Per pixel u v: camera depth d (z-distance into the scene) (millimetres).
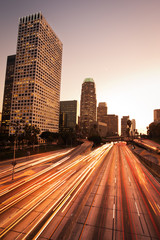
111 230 12680
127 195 20422
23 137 76250
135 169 36531
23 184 24562
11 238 11531
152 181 27234
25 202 17812
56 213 15289
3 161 44156
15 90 143750
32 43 144625
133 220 14289
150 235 12148
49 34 163750
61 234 12031
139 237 11859
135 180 27516
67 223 13547
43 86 152125
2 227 12961
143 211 16094
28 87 139250
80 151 74312
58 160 48312
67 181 26266
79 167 37969
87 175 30375
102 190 22094
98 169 35938
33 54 142500
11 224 13383
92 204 17500
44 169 35531
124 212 15789
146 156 58375
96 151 75375
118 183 25516
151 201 18672
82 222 13766
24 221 13828
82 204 17438
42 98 150125
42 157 53594
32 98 136375
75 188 22766
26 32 149000
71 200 18438
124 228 13000
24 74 142625
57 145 103562
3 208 16344
